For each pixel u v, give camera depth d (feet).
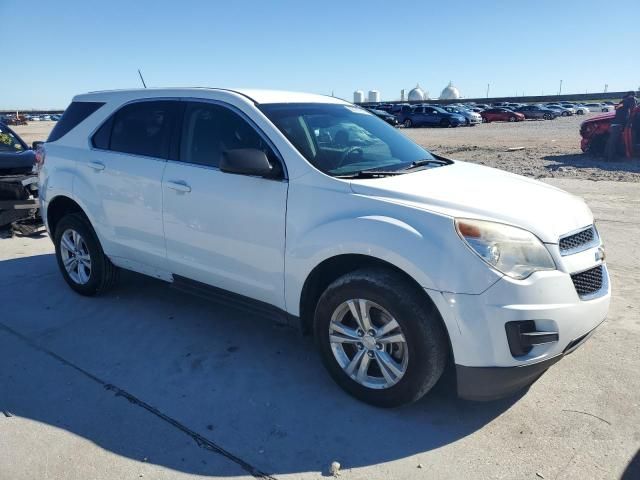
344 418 10.29
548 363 9.55
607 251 20.26
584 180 36.32
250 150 11.06
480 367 9.31
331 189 10.71
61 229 16.33
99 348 13.11
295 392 11.19
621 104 45.85
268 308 12.06
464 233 9.26
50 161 16.44
